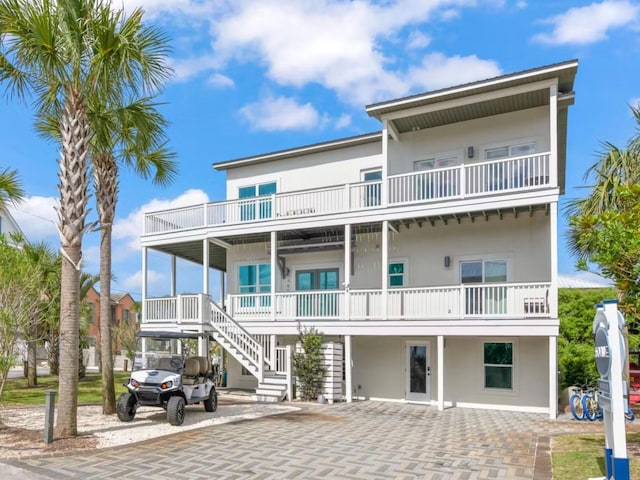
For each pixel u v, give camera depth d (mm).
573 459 8242
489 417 13906
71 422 10008
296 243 20531
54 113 11539
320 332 17453
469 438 10438
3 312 10711
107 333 13523
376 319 16516
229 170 22891
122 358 35531
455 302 15742
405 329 16016
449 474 7559
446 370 17125
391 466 8016
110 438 10078
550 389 13938
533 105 16688
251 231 18984
